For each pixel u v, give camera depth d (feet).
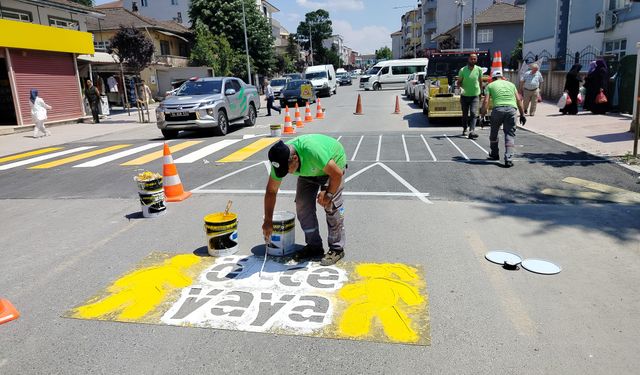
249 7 155.94
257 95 61.05
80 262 16.31
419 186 24.57
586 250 15.92
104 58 97.35
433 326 11.59
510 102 27.58
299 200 15.16
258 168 30.68
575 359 10.21
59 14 78.54
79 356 10.88
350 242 17.13
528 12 101.76
